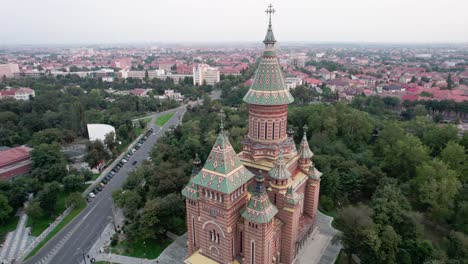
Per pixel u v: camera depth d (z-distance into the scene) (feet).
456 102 649.20
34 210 323.16
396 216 253.85
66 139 574.97
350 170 347.15
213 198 204.54
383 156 408.87
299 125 529.45
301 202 258.98
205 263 220.02
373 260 229.04
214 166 204.95
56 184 353.51
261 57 229.04
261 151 234.79
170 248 280.51
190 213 228.84
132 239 292.40
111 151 531.09
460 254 235.81
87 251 284.82
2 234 317.22
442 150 375.04
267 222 192.34
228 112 645.10
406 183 330.34
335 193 336.29
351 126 478.59
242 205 216.13
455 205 301.63
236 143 443.73
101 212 355.97
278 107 226.79
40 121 591.78
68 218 343.46
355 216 242.58
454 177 305.94
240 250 219.82
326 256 255.70
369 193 349.20
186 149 446.19
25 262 274.36
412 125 467.11
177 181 344.69
